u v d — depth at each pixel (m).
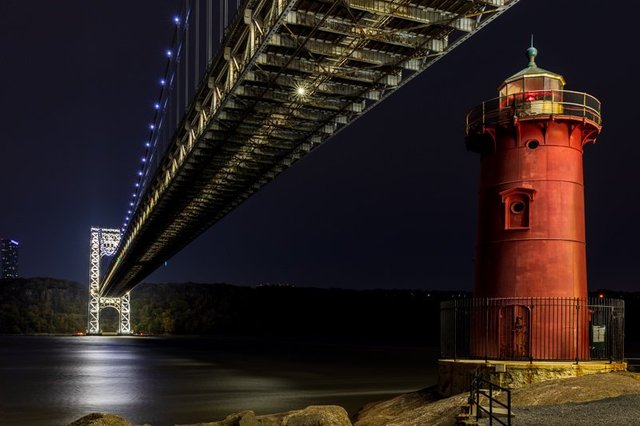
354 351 104.06
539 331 21.42
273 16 26.03
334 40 27.61
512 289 22.02
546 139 22.12
